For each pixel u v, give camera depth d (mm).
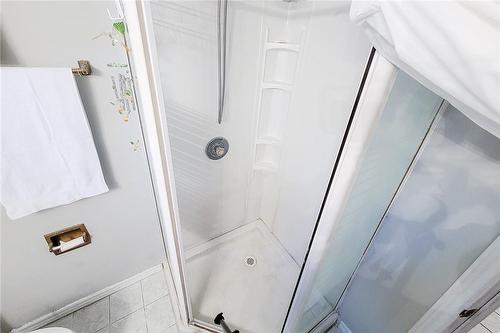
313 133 1199
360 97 499
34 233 1042
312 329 1284
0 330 1188
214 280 1561
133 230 1342
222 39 1028
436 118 743
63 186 988
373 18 437
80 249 1217
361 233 959
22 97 777
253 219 1904
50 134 873
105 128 1002
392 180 847
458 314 755
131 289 1484
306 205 1395
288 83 1278
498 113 348
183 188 1361
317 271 798
